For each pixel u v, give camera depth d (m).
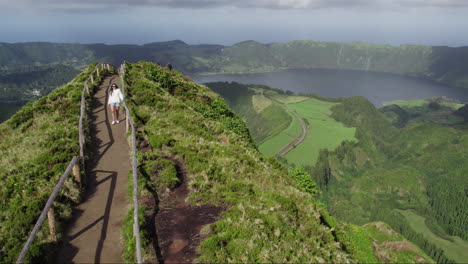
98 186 13.38
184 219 11.14
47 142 17.00
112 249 9.59
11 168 14.05
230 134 24.72
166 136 18.80
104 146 17.78
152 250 9.36
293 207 13.12
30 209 10.75
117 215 11.38
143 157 15.99
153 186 13.19
